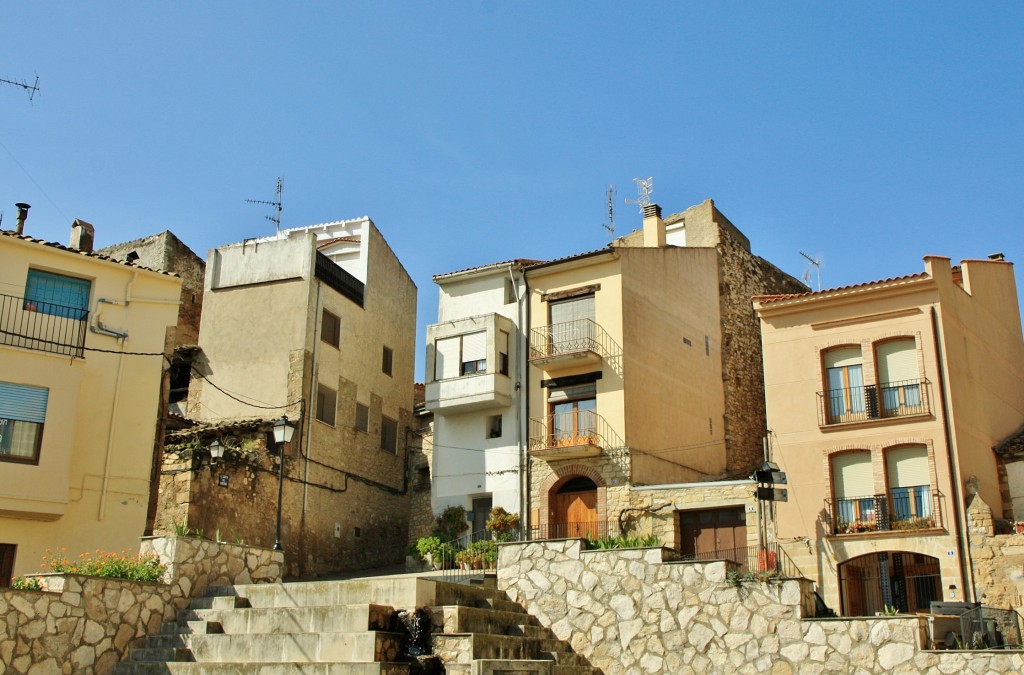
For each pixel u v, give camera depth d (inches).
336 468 1416.1
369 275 1588.3
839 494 1078.4
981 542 986.1
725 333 1540.4
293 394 1374.3
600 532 1246.9
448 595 714.8
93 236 1267.2
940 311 1071.0
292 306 1429.6
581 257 1360.7
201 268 1797.5
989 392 1138.0
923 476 1040.8
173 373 1528.1
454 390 1386.6
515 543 807.7
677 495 1197.7
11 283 967.6
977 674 617.6
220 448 1101.1
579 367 1330.0
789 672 674.8
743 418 1533.0
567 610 767.1
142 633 679.7
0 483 901.8
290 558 1285.7
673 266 1454.2
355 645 617.6
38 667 606.5
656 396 1346.0
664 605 733.3
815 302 1132.5
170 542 727.7
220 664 621.0
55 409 949.2
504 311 1419.8
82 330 999.6
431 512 1443.2
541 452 1299.2
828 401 1106.1
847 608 1035.3
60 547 934.4
